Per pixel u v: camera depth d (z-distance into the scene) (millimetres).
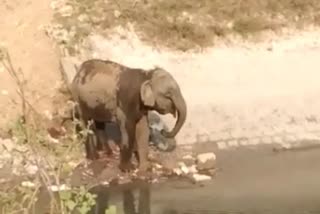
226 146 18188
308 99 19422
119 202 15227
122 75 16547
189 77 19359
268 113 19062
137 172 16406
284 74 19812
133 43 19875
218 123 18672
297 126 19000
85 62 17219
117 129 17516
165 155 17391
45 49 19781
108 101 16594
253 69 19766
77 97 17000
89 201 7941
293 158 17562
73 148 8930
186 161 17234
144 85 16234
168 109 16422
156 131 17797
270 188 15898
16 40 20062
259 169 16938
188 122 18500
